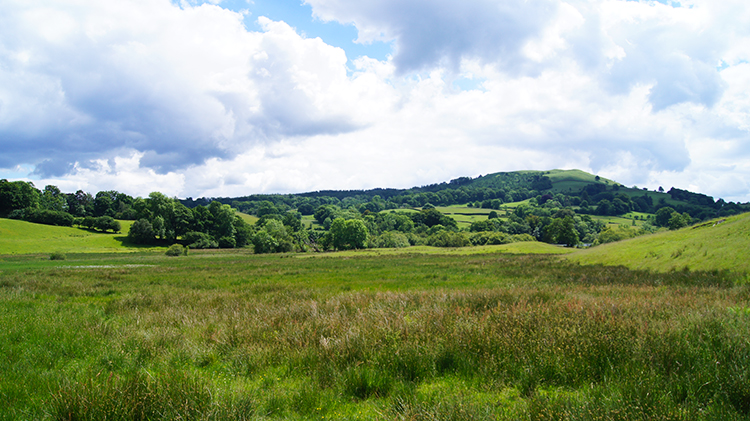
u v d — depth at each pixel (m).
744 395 3.28
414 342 5.07
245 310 9.05
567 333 5.02
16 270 28.55
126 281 20.03
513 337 5.06
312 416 3.56
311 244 99.62
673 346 4.48
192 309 9.89
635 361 4.22
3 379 4.23
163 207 97.50
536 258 37.81
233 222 109.75
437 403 3.32
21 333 6.52
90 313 9.15
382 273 24.17
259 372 4.76
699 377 3.67
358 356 4.86
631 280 16.39
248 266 35.50
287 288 15.54
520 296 9.60
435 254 55.88
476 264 31.83
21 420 3.34
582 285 14.82
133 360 5.16
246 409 3.43
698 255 19.19
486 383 4.09
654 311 6.96
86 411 3.16
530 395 3.67
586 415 2.98
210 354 5.48
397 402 3.54
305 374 4.62
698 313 6.25
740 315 5.90
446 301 9.21
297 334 5.94
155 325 7.48
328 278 21.39
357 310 7.86
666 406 3.09
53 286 15.98
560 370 4.12
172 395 3.45
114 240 91.25
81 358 5.48
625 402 3.12
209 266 36.19
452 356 4.75
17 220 92.38
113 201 133.88
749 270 14.70
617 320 5.71
